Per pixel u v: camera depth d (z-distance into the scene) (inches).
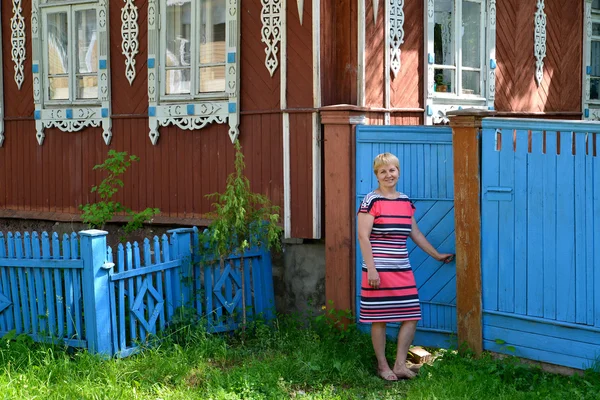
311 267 316.8
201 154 352.5
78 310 257.6
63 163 399.5
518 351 248.8
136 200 375.2
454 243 265.4
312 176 311.0
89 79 389.1
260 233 289.7
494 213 251.1
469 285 256.8
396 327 278.2
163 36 362.6
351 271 285.3
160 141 365.4
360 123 286.7
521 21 414.3
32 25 403.2
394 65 336.5
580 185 232.4
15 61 412.5
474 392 224.2
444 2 367.2
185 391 229.5
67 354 259.6
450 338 267.1
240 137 338.6
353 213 284.5
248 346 278.8
